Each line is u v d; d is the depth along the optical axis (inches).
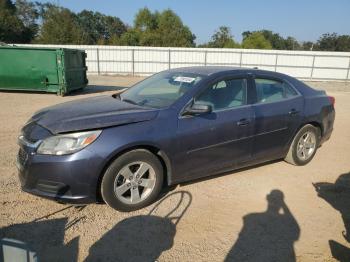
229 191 169.6
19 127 290.4
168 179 155.0
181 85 169.0
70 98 518.9
